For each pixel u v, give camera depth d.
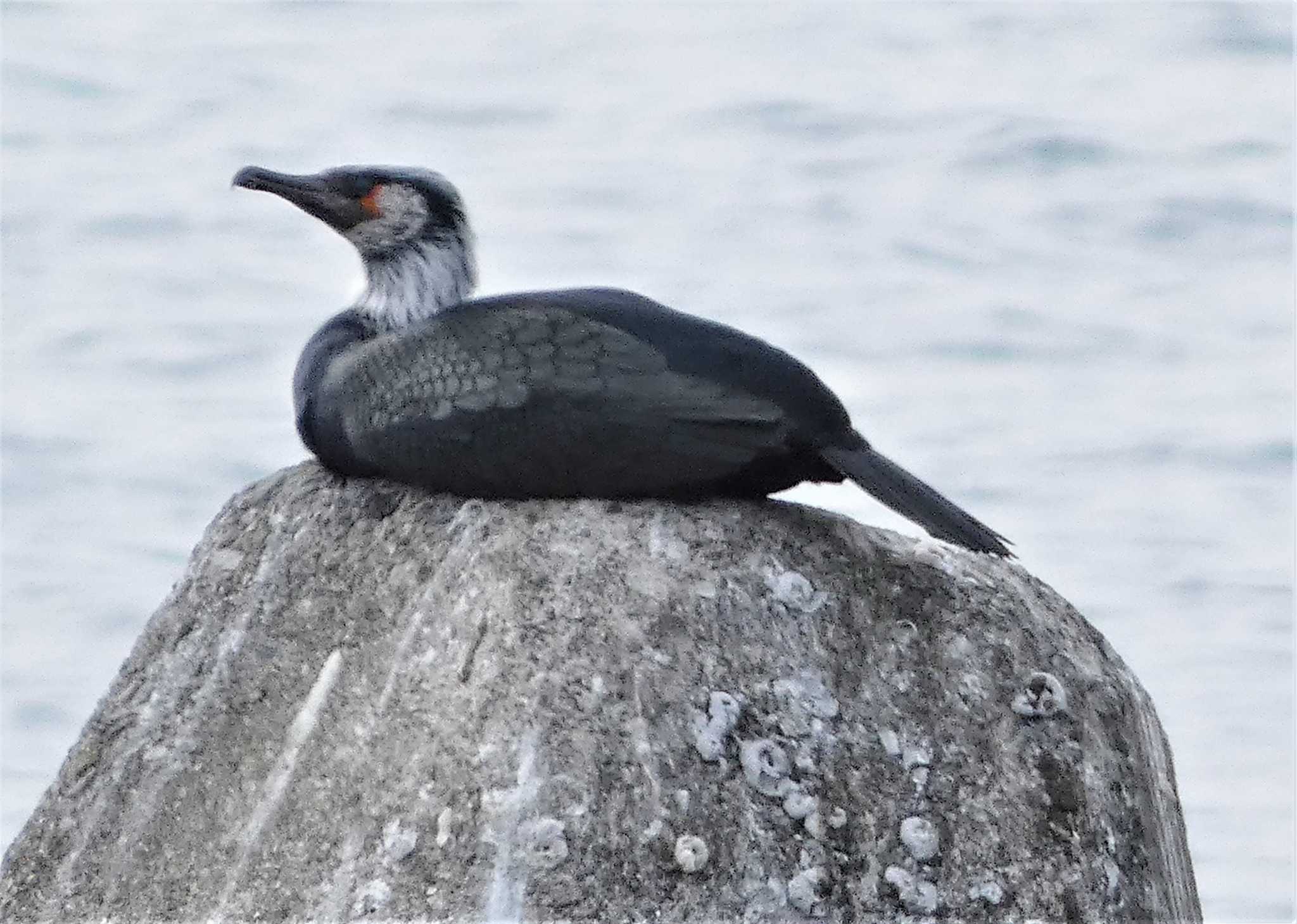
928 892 11.32
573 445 11.98
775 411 11.95
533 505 12.12
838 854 11.29
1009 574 12.47
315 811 11.58
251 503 13.00
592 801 11.04
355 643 12.02
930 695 11.77
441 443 12.19
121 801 12.25
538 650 11.38
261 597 12.47
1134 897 11.67
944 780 11.56
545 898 10.90
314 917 11.23
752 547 11.95
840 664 11.74
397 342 12.62
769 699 11.48
